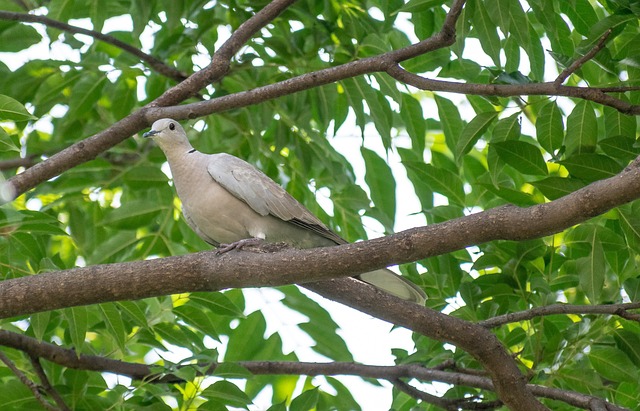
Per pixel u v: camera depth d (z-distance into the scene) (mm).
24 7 13164
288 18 12578
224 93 12875
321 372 11172
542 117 10000
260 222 10359
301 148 13203
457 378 10391
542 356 10156
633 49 9672
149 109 9906
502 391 9188
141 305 10953
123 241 12523
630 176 6945
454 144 12758
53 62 12367
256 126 13148
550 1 10422
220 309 10758
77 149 9594
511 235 7348
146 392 10414
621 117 10117
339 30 12047
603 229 10062
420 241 7465
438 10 12156
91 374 11289
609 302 10625
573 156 9281
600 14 13594
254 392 12477
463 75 12477
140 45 12391
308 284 8859
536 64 10852
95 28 12336
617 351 10094
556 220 7176
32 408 10117
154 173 12508
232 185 10188
